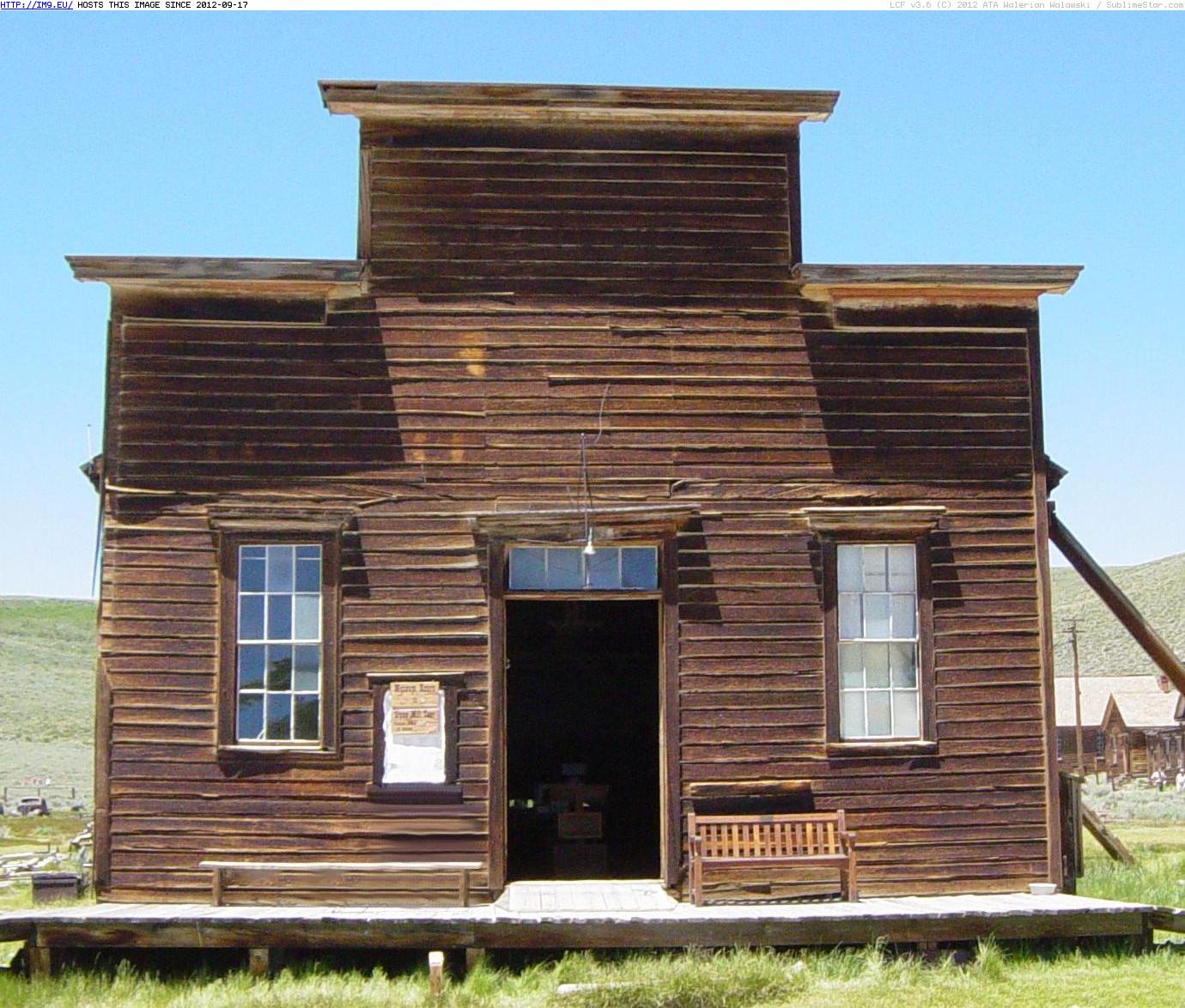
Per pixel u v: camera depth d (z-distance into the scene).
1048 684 16.28
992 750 16.17
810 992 12.80
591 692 22.73
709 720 15.85
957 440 16.47
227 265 15.77
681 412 16.22
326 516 15.80
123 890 15.38
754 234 16.50
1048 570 16.41
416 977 13.75
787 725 15.94
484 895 15.45
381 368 16.06
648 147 16.55
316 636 15.82
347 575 15.80
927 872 15.91
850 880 15.14
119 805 15.48
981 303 16.64
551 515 15.86
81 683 120.62
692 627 15.95
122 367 15.92
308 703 15.77
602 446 16.11
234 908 14.92
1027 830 16.14
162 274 15.79
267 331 16.05
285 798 15.54
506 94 16.20
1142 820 48.72
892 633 16.27
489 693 15.72
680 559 16.03
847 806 15.90
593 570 16.11
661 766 15.79
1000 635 16.31
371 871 15.38
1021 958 14.20
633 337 16.27
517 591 15.97
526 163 16.44
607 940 13.89
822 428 16.34
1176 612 144.12
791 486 16.23
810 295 16.45
